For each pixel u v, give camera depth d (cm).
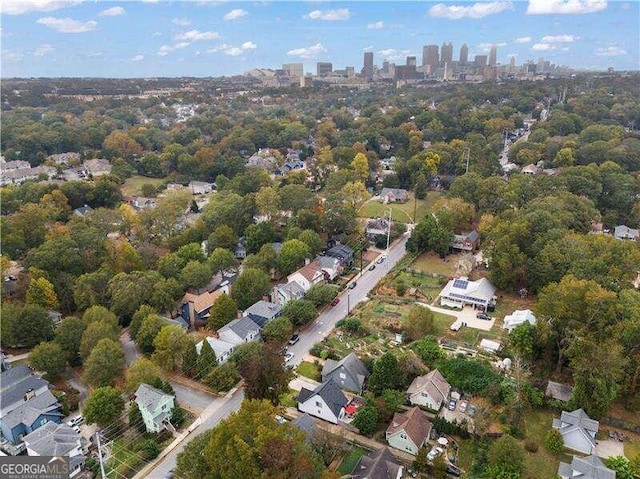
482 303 8244
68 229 9925
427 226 10475
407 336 7406
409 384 6216
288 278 9056
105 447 5434
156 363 6506
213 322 7538
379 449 5231
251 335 7250
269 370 5762
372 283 9450
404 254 10731
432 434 5472
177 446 5462
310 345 7331
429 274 9631
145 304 7750
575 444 5244
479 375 6122
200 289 9000
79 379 6744
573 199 10381
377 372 6075
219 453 4125
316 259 9912
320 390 5775
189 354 6631
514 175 13050
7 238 9462
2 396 5906
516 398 5656
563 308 6300
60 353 6625
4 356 7069
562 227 9006
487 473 4759
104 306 8000
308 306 7756
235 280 8925
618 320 5978
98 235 9369
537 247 8581
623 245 8081
